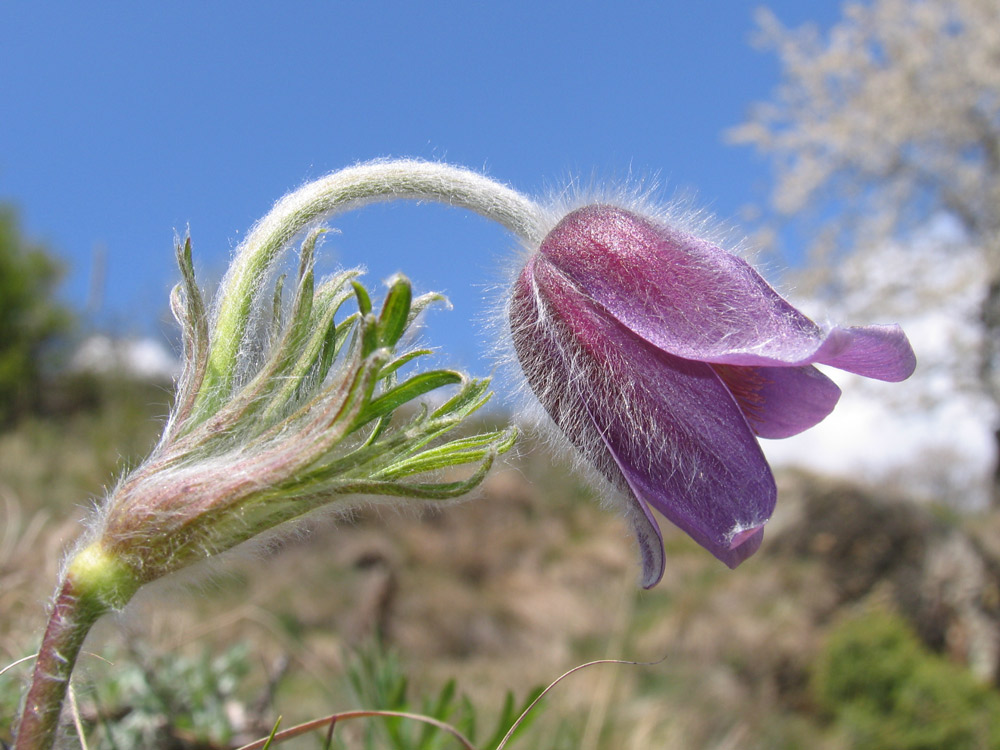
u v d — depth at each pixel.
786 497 0.56
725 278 0.07
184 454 0.06
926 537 0.53
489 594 0.40
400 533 0.44
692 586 0.45
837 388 0.08
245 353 0.07
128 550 0.06
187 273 0.06
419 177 0.08
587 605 0.41
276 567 0.34
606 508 0.08
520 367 0.08
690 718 0.26
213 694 0.10
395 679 0.11
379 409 0.06
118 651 0.10
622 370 0.08
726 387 0.07
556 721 0.15
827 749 0.32
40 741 0.05
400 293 0.06
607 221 0.08
